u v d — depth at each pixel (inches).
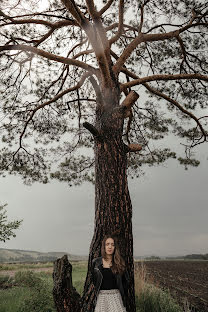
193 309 318.0
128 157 407.8
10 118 343.9
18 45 222.2
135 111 384.5
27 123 336.8
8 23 253.8
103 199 197.2
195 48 334.0
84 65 245.4
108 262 150.6
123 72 314.7
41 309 263.6
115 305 137.7
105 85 229.1
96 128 218.4
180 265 1219.9
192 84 353.7
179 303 346.0
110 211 192.1
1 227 358.6
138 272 403.2
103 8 275.4
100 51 199.2
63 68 344.2
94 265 150.2
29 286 420.8
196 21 311.3
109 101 225.1
